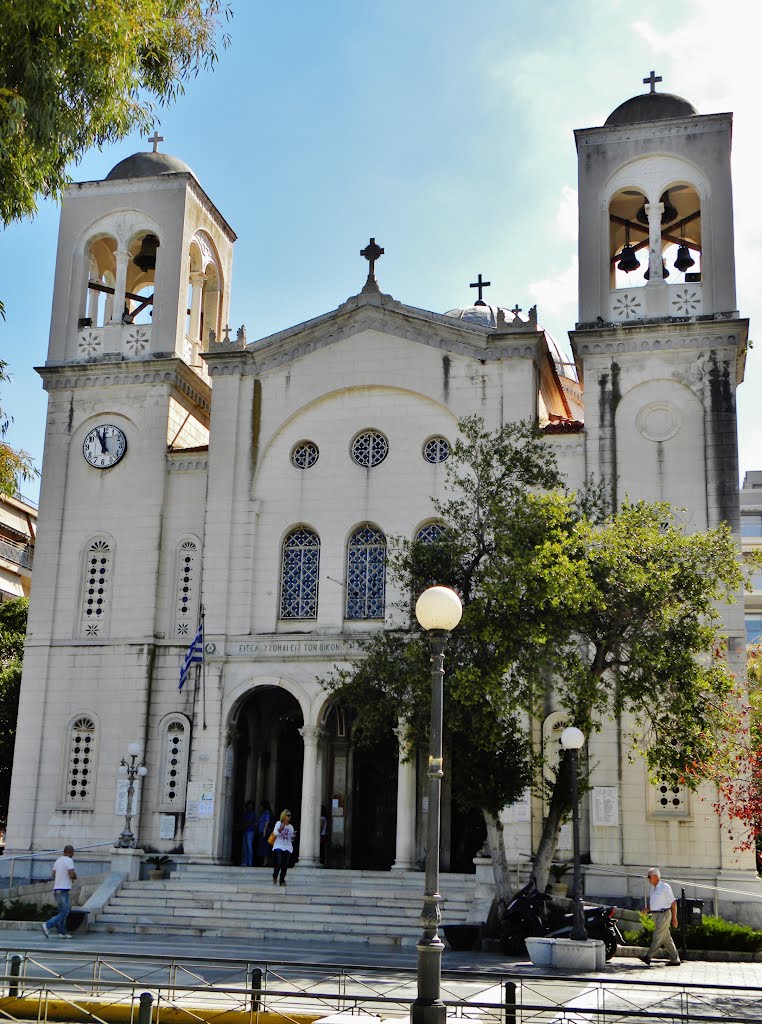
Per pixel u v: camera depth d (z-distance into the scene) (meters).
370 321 35.97
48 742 35.56
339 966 14.80
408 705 25.86
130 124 21.48
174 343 38.00
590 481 31.55
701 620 30.89
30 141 19.36
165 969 21.05
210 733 34.03
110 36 19.52
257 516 35.56
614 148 35.56
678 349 33.41
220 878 31.97
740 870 29.62
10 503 63.75
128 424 37.78
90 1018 17.02
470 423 28.84
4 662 45.25
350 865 34.97
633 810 30.53
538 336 34.28
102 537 37.00
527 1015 16.02
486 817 26.08
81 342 38.91
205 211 41.38
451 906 28.66
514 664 27.62
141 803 34.47
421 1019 12.93
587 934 23.12
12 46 18.92
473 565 26.70
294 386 36.19
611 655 30.69
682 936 25.12
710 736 25.59
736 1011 17.66
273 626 34.59
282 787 37.16
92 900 29.52
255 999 15.04
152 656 35.62
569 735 22.58
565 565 24.30
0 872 34.56
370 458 35.16
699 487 32.41
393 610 33.78
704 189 34.72
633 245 38.09
